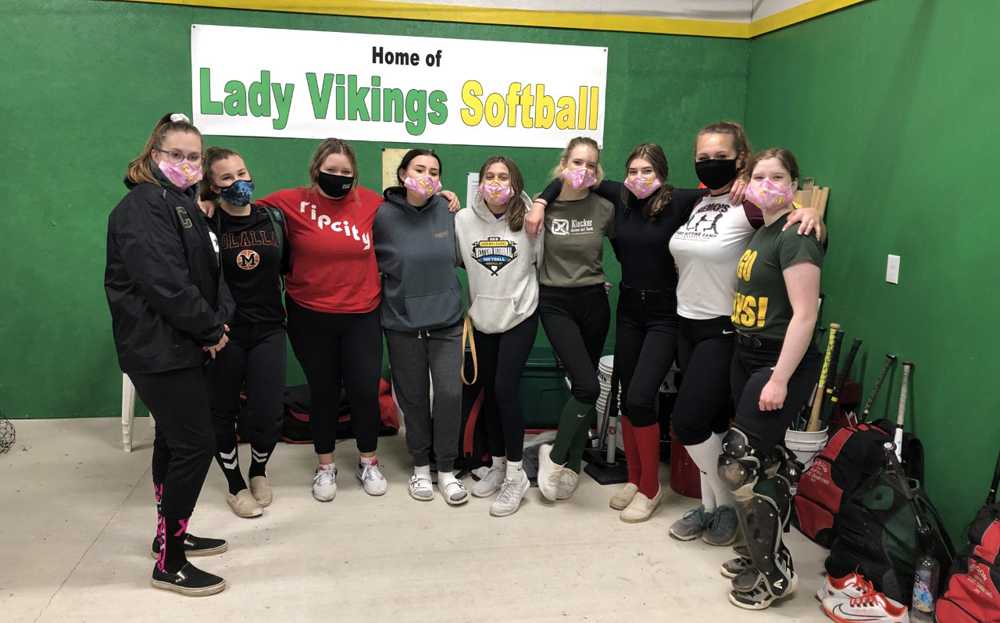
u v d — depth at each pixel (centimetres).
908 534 230
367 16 378
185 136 218
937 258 262
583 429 299
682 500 318
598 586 247
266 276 281
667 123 409
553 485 300
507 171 284
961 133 251
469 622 225
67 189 373
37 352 383
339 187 283
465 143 396
